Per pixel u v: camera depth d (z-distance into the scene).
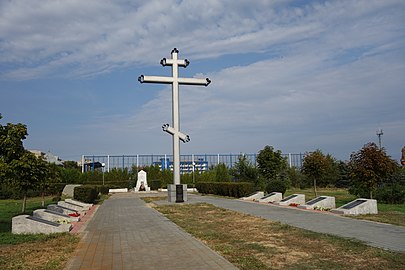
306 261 7.78
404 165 28.72
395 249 8.57
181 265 7.66
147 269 7.41
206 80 27.20
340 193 32.75
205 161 65.25
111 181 54.38
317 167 27.03
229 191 31.48
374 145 19.52
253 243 9.87
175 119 26.45
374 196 21.45
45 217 15.11
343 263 7.50
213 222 14.54
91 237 11.59
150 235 11.69
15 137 14.40
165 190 49.88
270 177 36.69
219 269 7.27
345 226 12.44
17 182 14.66
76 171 53.19
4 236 11.63
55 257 8.74
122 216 17.86
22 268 7.74
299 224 13.23
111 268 7.59
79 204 21.94
